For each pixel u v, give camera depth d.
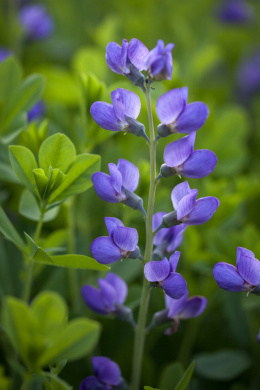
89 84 0.63
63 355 0.52
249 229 0.67
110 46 0.54
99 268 0.55
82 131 0.66
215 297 0.70
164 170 0.55
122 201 0.56
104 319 0.67
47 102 0.84
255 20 1.38
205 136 0.84
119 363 0.67
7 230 0.56
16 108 0.65
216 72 1.24
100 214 0.74
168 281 0.54
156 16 1.18
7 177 0.64
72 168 0.58
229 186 0.80
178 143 0.54
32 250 0.56
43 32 1.05
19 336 0.52
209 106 0.85
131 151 0.78
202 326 0.72
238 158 0.84
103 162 0.74
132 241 0.55
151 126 0.55
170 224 0.55
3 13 1.14
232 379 0.68
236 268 0.55
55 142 0.58
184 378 0.55
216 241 0.68
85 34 1.18
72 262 0.55
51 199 0.58
